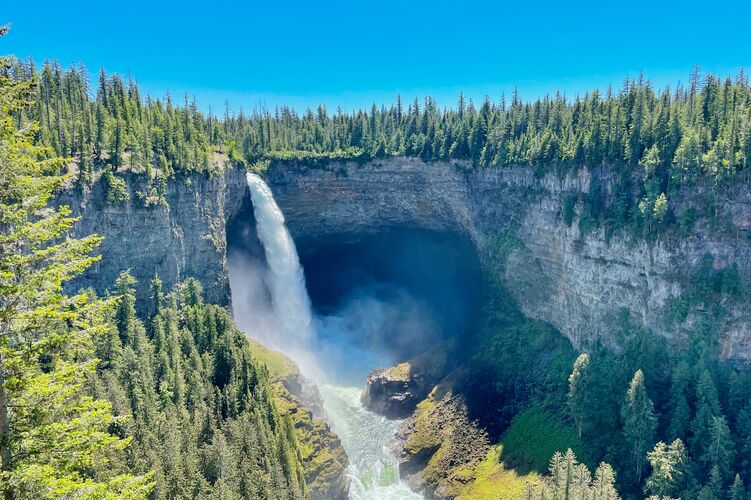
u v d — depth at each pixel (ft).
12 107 79.10
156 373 275.18
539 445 312.50
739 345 284.20
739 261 287.28
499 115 501.15
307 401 377.91
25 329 78.59
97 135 338.54
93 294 285.84
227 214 467.93
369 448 362.53
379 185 512.63
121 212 333.21
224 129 566.77
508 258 435.12
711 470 238.27
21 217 78.48
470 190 474.90
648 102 385.91
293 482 248.93
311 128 596.29
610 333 339.57
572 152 378.32
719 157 293.64
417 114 549.54
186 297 369.30
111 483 84.53
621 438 283.18
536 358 383.65
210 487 208.74
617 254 334.44
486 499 291.38
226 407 278.87
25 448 78.13
